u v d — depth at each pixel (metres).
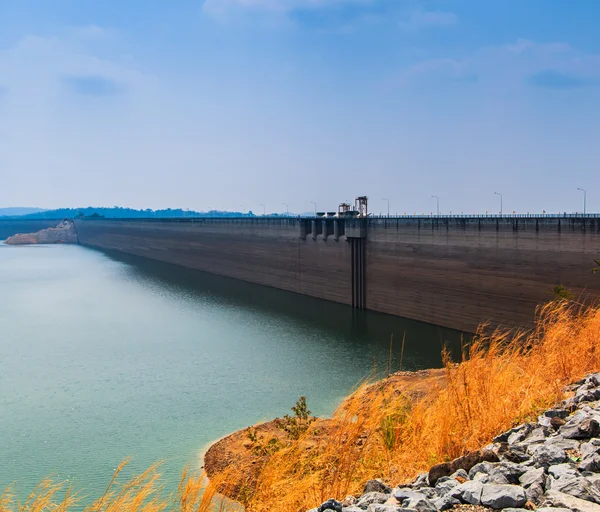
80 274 156.88
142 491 12.56
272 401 47.84
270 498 12.17
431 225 78.88
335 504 9.32
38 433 42.31
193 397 49.59
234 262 144.50
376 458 12.73
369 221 92.88
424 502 8.88
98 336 75.12
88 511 11.98
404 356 61.56
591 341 16.48
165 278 146.00
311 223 110.31
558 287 47.56
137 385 53.56
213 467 33.88
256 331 77.00
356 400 14.47
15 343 71.38
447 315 76.62
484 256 70.00
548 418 12.08
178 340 72.19
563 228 59.53
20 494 32.41
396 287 86.69
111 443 40.12
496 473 9.55
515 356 17.33
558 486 8.77
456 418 13.08
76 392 51.88
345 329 77.56
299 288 114.69
